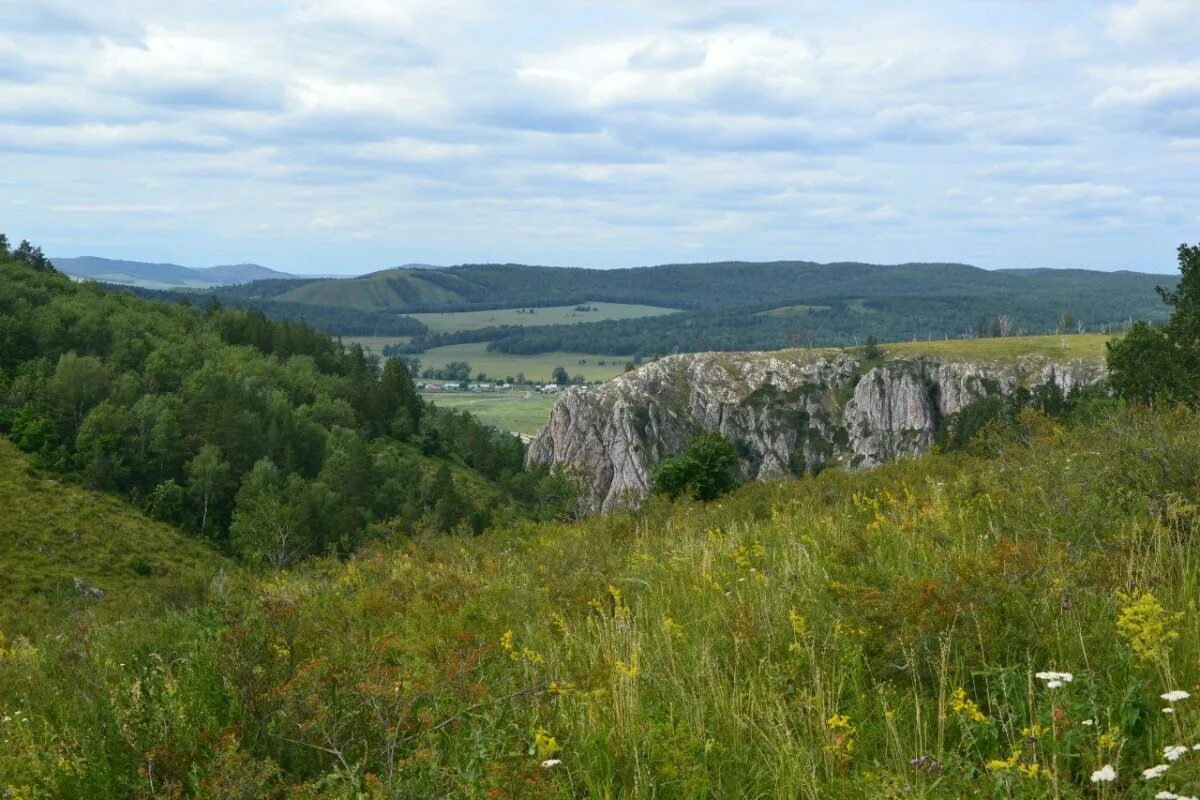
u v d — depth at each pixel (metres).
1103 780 3.56
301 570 13.95
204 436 122.75
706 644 5.79
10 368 147.88
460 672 5.38
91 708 6.00
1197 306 38.16
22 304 159.62
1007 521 7.49
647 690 5.44
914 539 7.44
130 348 156.38
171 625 8.36
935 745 4.32
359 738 4.92
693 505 17.09
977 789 3.75
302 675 5.25
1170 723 3.88
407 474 135.38
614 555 10.78
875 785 3.88
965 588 5.18
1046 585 5.26
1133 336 35.50
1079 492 7.45
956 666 4.78
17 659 8.86
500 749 4.73
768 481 17.02
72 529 96.62
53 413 125.50
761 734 4.52
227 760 4.48
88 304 173.50
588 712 4.99
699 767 4.32
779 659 5.43
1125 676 4.37
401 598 9.02
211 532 108.44
